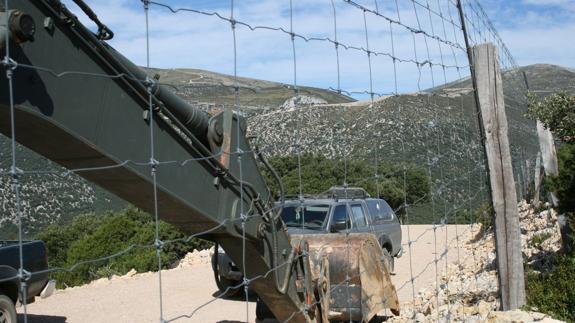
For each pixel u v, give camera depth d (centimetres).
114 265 1856
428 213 2167
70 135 280
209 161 382
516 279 679
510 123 1182
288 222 1050
